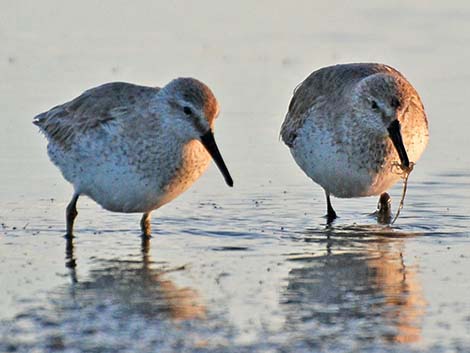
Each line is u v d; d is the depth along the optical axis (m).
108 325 11.54
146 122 14.48
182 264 13.86
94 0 28.84
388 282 13.03
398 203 16.91
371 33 26.38
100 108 14.70
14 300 12.37
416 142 16.17
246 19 27.56
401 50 25.17
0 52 24.86
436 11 27.88
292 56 24.77
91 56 24.59
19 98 21.73
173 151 14.55
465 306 12.11
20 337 11.20
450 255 14.19
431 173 18.34
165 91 14.45
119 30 26.67
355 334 11.27
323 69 16.92
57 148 15.23
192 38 26.11
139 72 23.50
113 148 14.59
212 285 12.96
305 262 13.93
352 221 16.11
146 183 14.64
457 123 20.72
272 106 21.73
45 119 15.67
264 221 16.03
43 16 27.50
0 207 16.52
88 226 15.72
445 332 11.31
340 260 14.01
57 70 23.61
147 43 25.69
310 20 27.47
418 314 11.87
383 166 15.91
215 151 14.38
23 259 14.08
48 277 13.30
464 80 23.16
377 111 15.49
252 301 12.35
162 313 11.94
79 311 11.99
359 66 16.75
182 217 16.17
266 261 13.99
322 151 16.11
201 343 11.01
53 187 17.55
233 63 24.34
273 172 18.50
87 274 13.43
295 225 15.85
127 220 16.06
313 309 12.05
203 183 17.95
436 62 24.36
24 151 19.17
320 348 10.88
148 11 28.09
